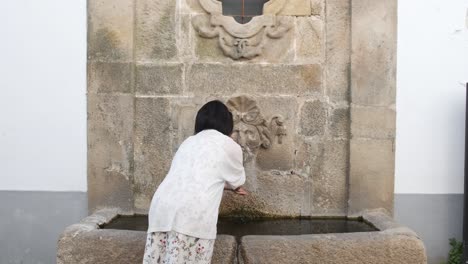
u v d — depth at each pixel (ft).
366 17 11.31
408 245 8.71
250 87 11.72
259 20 11.54
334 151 11.65
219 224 11.21
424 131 11.34
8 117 11.29
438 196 11.41
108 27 11.31
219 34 11.55
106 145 11.41
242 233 10.48
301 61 11.68
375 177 11.40
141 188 11.66
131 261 8.73
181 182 7.62
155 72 11.62
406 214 11.44
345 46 11.55
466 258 10.72
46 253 11.49
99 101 11.37
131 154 11.47
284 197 11.73
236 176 8.36
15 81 11.25
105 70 11.34
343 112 11.59
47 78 11.27
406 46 11.27
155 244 7.57
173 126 11.68
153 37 11.60
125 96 11.39
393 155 11.36
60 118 11.32
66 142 11.36
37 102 11.27
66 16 11.22
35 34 11.21
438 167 11.38
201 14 11.61
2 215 11.44
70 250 8.82
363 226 10.77
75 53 11.27
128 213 11.47
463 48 11.23
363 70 11.37
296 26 11.66
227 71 11.69
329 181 11.67
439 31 11.23
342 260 8.61
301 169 11.73
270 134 11.69
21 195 11.40
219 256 8.52
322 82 11.66
